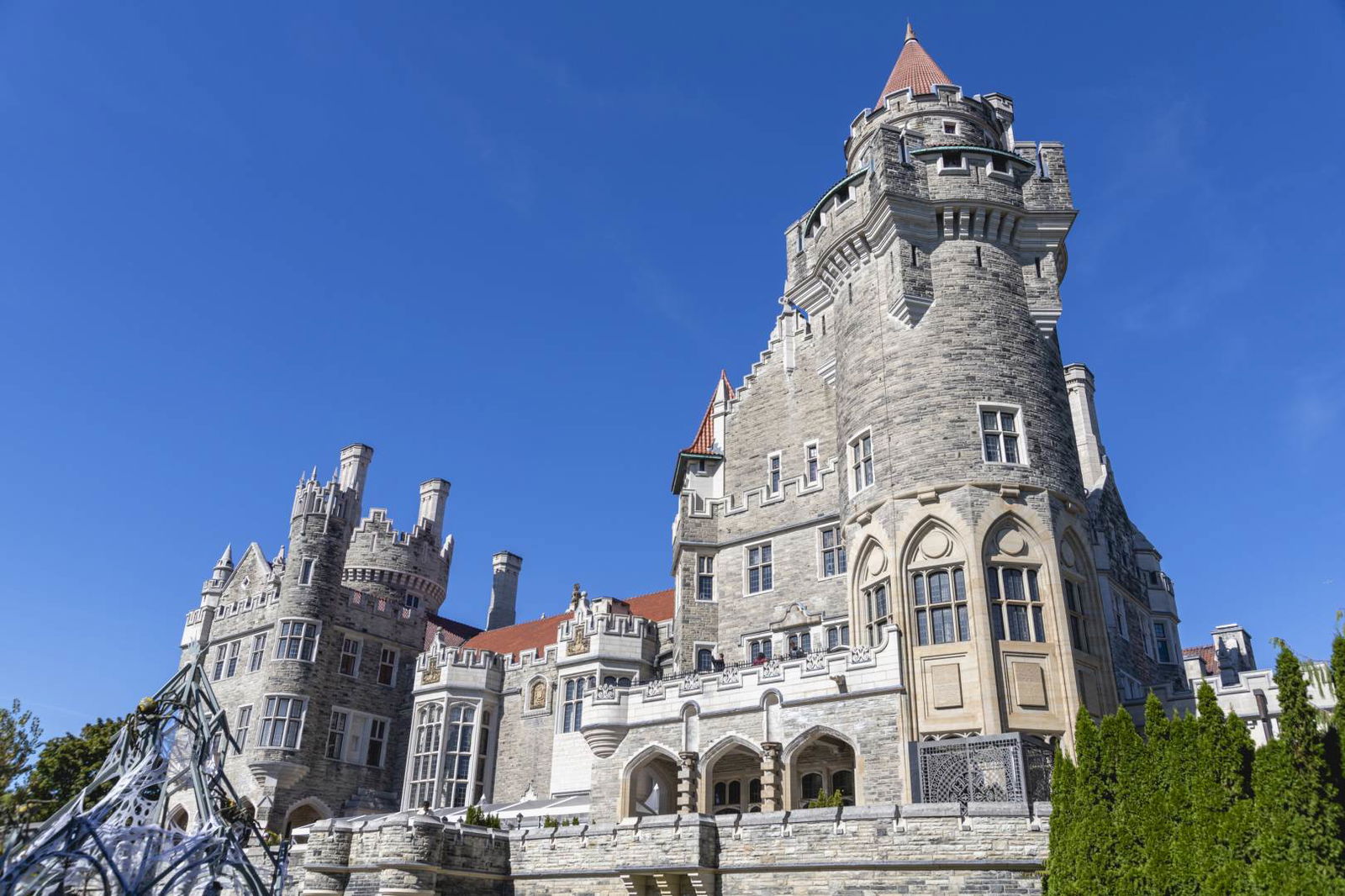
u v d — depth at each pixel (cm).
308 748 4894
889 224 3434
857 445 3441
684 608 4022
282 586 5200
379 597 6091
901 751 2789
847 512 3412
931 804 2322
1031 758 2680
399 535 6281
